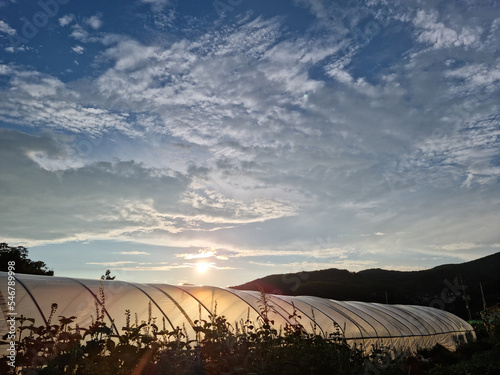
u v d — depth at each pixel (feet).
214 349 25.08
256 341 28.19
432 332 75.92
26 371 20.67
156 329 26.53
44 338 23.24
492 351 50.96
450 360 60.08
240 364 24.71
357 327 59.21
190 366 22.17
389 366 28.94
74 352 21.81
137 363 22.17
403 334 66.23
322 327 54.49
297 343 30.14
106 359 22.65
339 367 27.84
